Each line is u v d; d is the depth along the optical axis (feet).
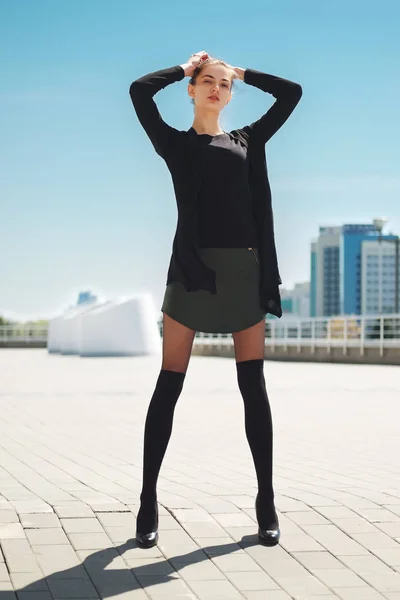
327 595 10.70
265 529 12.78
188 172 12.47
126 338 112.47
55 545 12.68
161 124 12.73
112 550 12.46
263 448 12.75
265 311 12.71
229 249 12.48
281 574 11.47
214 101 12.87
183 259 12.41
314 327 99.30
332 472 20.52
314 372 70.74
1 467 21.81
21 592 10.71
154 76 12.76
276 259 12.80
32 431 30.27
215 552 12.38
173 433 29.25
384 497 16.03
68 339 130.52
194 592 10.77
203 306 12.47
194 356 120.47
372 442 26.86
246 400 12.77
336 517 14.30
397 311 122.62
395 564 11.93
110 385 53.88
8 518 14.10
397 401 42.04
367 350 89.56
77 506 14.92
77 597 10.55
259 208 12.84
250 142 13.03
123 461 22.98
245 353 12.80
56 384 54.90
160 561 11.98
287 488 17.53
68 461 22.98
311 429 30.40
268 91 13.28
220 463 22.33
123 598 10.54
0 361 98.94
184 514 14.38
